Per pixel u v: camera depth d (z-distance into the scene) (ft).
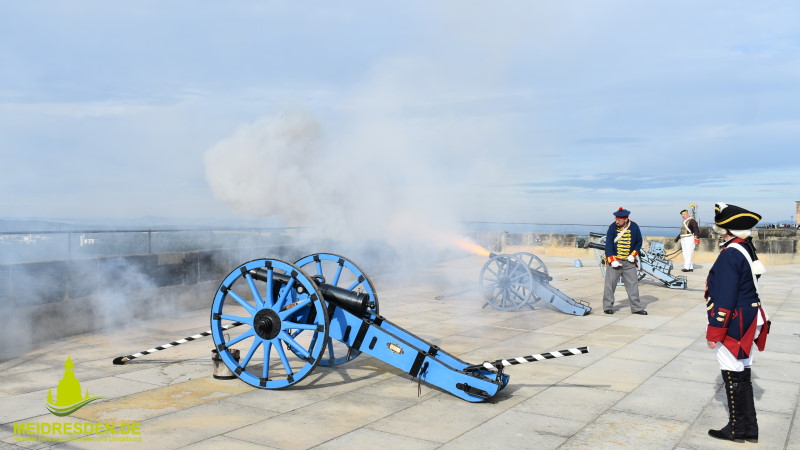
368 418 17.53
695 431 16.65
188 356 24.86
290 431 16.44
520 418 17.57
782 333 29.94
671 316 34.86
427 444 15.56
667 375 22.15
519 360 19.02
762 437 16.28
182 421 17.20
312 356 19.92
